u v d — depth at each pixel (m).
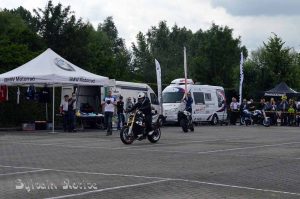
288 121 37.06
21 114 29.72
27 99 28.33
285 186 9.84
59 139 21.25
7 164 12.87
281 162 13.55
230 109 38.88
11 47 43.47
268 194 8.94
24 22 71.44
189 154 15.43
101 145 18.48
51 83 25.48
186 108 27.86
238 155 15.21
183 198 8.47
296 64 60.28
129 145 18.52
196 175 11.05
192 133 26.19
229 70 58.84
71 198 8.45
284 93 41.72
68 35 54.50
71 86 28.80
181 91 34.34
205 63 59.16
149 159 14.05
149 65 74.06
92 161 13.55
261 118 37.31
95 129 29.11
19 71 25.48
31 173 11.27
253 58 67.25
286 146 18.47
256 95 46.41
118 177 10.71
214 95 37.59
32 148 17.22
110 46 82.50
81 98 29.08
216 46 58.75
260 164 13.08
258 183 10.13
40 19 55.88
